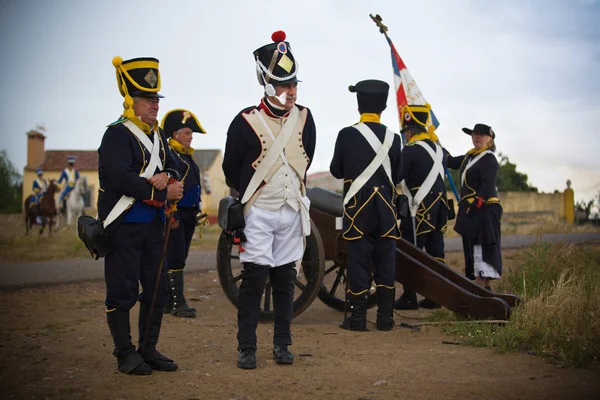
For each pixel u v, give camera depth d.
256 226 5.03
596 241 13.48
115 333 4.74
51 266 11.57
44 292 8.80
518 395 4.15
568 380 4.46
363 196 6.36
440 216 7.76
